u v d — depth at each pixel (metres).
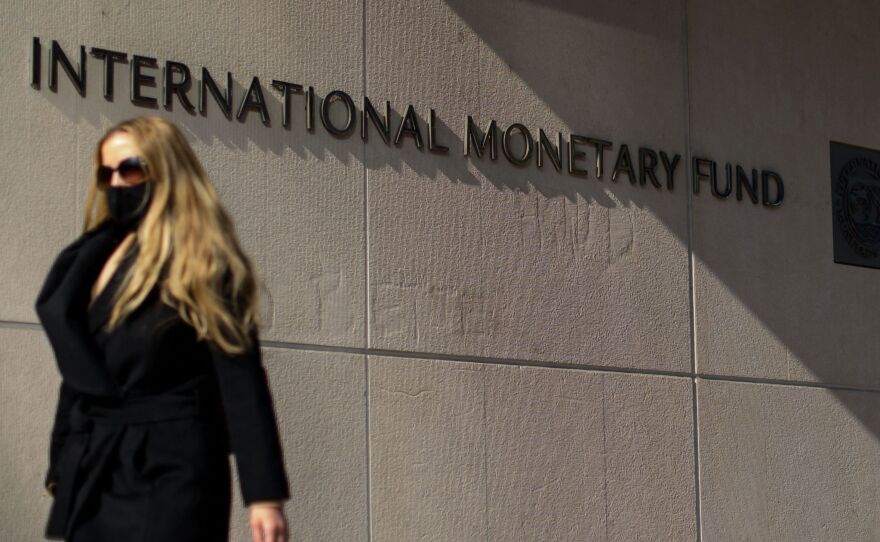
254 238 6.07
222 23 6.09
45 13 5.64
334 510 6.17
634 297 7.36
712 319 7.66
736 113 7.94
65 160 5.62
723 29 7.95
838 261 8.30
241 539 5.81
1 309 5.45
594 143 7.30
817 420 8.05
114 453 3.52
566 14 7.30
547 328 6.99
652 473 7.28
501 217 6.91
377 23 6.59
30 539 5.44
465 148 6.81
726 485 7.58
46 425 5.51
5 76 5.52
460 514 6.56
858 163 8.52
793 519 7.85
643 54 7.58
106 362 3.55
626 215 7.38
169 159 3.69
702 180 7.73
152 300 3.56
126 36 5.82
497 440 6.73
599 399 7.13
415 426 6.46
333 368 6.23
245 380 3.53
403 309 6.50
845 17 8.60
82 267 3.64
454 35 6.86
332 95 6.38
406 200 6.58
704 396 7.56
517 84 7.06
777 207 8.04
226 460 3.63
